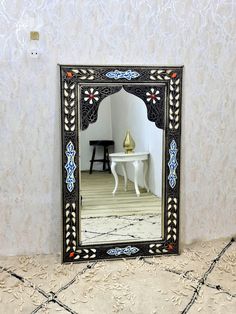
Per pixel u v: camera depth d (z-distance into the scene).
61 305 2.13
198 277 2.43
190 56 2.76
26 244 2.72
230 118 2.93
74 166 2.62
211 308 2.10
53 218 2.73
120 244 2.71
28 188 2.66
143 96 2.65
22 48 2.52
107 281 2.38
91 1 2.56
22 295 2.22
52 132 2.63
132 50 2.66
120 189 2.75
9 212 2.66
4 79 2.52
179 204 2.79
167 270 2.53
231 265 2.60
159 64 2.72
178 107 2.70
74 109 2.56
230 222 3.07
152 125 2.74
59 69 2.55
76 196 2.64
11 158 2.61
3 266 2.55
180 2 2.69
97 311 2.08
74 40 2.57
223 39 2.81
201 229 3.00
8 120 2.56
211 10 2.75
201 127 2.86
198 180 2.92
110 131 2.67
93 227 2.71
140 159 2.73
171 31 2.71
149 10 2.65
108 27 2.61
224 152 2.96
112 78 2.59
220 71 2.84
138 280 2.39
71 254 2.64
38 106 2.59
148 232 2.79
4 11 2.46
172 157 2.74
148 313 2.06
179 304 2.14
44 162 2.66
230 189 3.03
